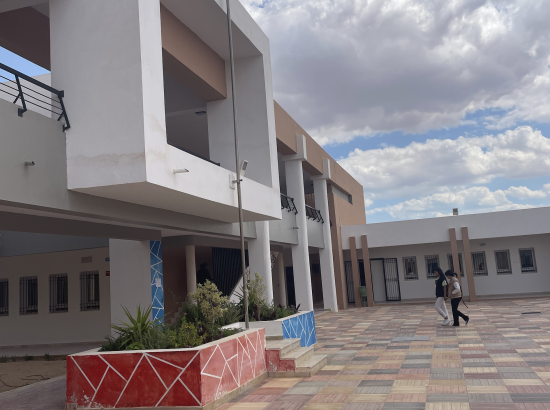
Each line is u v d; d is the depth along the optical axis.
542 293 25.78
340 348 11.42
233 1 11.27
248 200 11.09
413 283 27.80
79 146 7.59
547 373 7.49
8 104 6.66
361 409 5.98
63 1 7.95
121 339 7.23
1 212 7.64
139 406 6.29
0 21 9.76
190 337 7.31
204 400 6.17
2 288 16.48
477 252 27.11
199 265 20.59
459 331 13.22
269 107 13.04
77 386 6.53
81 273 15.94
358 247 27.02
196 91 12.48
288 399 6.70
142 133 7.36
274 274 26.95
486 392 6.51
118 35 7.64
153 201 9.03
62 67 7.82
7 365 12.45
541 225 25.12
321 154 23.94
